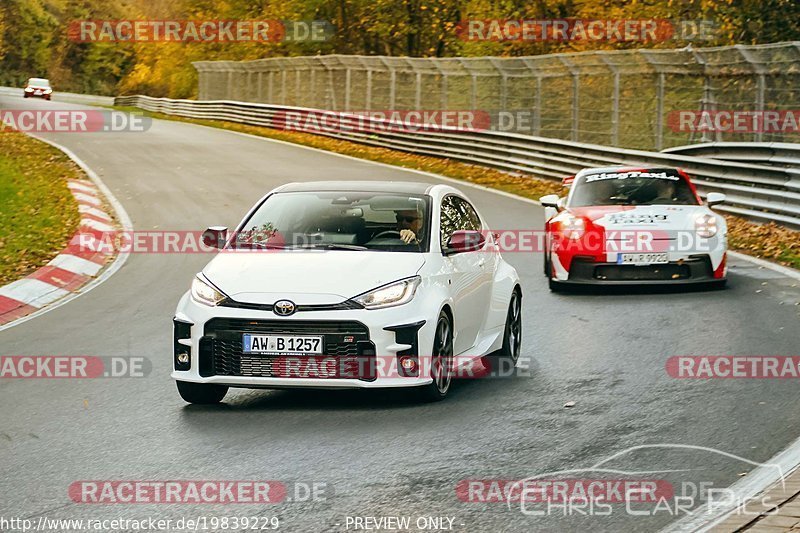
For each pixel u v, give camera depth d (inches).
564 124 3609.7
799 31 3838.6
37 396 939.3
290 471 679.1
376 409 858.8
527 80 3693.4
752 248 1836.9
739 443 732.7
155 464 704.4
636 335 1173.7
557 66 3385.8
